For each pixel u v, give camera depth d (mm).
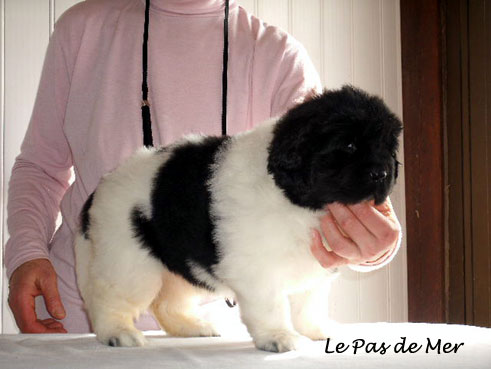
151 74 1191
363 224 815
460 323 1613
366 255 825
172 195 885
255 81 1194
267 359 702
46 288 1049
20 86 1545
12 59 1539
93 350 789
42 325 1060
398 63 1787
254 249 812
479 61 1530
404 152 1729
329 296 1752
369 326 978
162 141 1171
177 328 1037
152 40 1203
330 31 1770
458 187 1620
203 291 962
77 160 1192
